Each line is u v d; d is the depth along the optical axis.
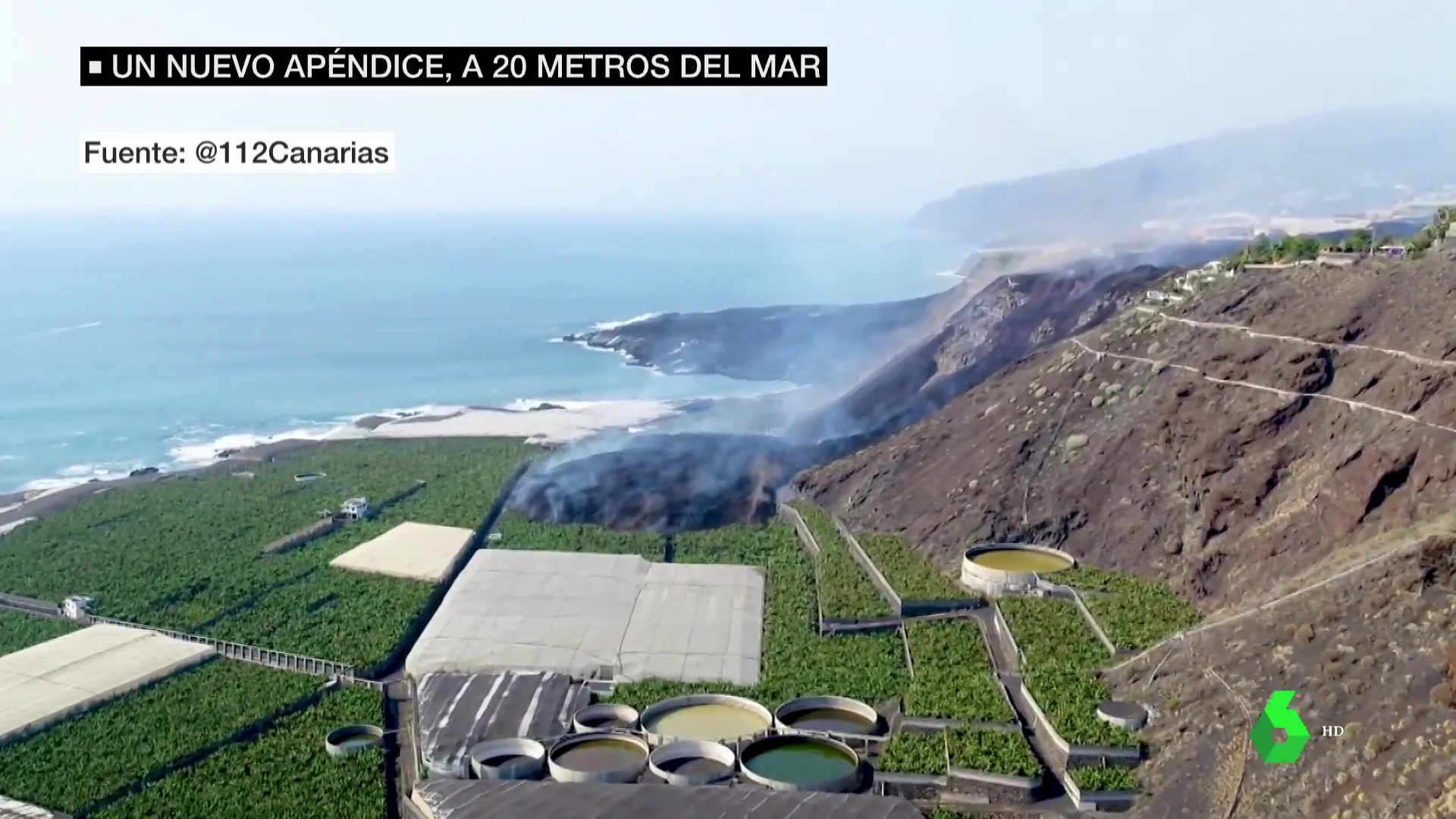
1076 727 66.50
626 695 76.94
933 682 75.81
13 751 69.38
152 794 65.12
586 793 61.88
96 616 92.19
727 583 98.44
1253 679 65.81
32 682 78.25
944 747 66.94
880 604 91.19
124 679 78.81
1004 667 80.00
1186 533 91.81
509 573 100.00
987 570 91.81
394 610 93.38
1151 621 80.81
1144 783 62.56
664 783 64.75
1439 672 58.72
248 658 84.69
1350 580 68.69
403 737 74.06
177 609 93.69
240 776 67.38
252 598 96.12
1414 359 86.38
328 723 73.94
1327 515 80.88
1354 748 57.09
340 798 65.31
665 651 84.19
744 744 69.81
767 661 82.69
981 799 64.00
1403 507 76.62
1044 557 97.50
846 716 74.62
